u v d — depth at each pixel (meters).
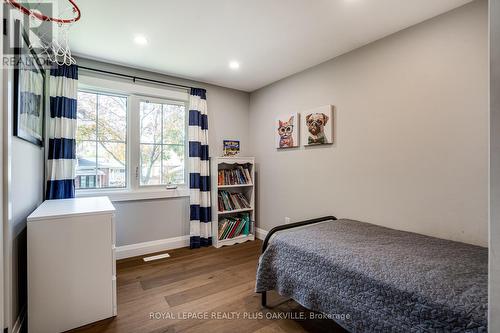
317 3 1.73
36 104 1.94
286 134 3.18
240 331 1.66
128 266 2.67
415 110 1.99
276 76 3.21
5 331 1.31
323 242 1.75
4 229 1.29
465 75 1.72
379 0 1.69
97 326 1.69
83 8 1.76
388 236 1.87
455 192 1.78
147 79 3.01
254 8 1.79
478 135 1.67
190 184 3.26
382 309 1.23
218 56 2.60
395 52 2.11
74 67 2.51
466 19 1.71
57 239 1.61
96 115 2.83
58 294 1.62
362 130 2.37
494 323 0.66
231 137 3.73
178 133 3.35
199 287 2.24
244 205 3.63
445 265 1.34
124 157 3.00
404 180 2.06
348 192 2.50
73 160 2.48
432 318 1.06
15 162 1.49
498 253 0.65
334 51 2.49
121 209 2.89
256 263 2.78
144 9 1.79
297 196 3.08
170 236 3.23
